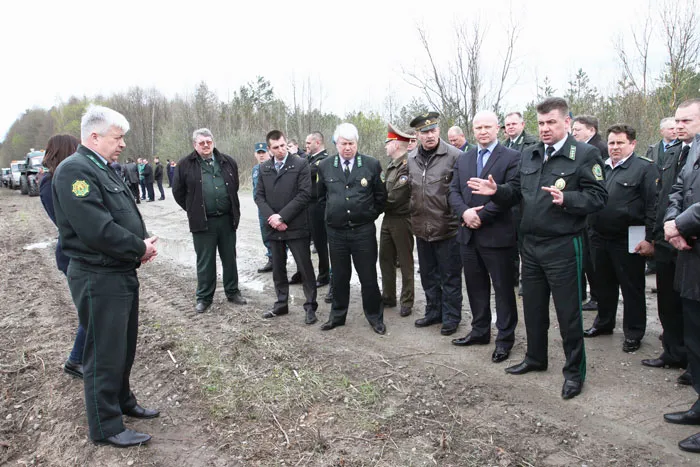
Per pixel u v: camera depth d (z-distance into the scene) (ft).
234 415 10.34
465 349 13.28
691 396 10.38
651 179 11.76
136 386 11.91
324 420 9.99
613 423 9.52
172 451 9.32
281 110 100.48
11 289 21.11
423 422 9.78
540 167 10.64
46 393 11.73
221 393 11.21
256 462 8.80
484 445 8.96
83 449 9.44
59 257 11.84
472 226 12.16
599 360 12.26
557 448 8.82
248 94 128.88
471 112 39.24
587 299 17.28
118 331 9.21
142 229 9.98
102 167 9.21
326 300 17.75
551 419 9.73
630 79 36.76
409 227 15.74
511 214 12.19
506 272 12.31
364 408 10.36
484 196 12.27
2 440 10.12
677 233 9.00
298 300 18.21
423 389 11.07
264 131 91.56
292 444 9.26
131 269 9.50
